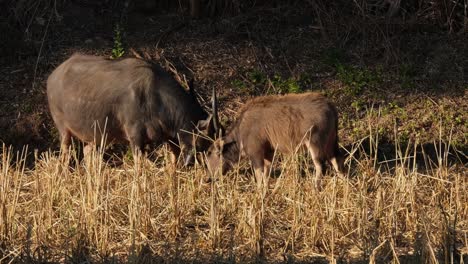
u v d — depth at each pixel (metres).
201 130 24.56
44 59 30.52
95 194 19.48
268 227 19.81
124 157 26.12
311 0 32.66
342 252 18.55
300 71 30.59
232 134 24.22
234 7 32.91
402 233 19.47
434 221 19.73
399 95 29.58
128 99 24.31
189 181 21.52
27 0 32.19
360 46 31.56
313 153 23.14
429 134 27.94
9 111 28.45
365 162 23.45
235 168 23.77
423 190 21.83
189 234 19.50
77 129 25.08
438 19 32.72
